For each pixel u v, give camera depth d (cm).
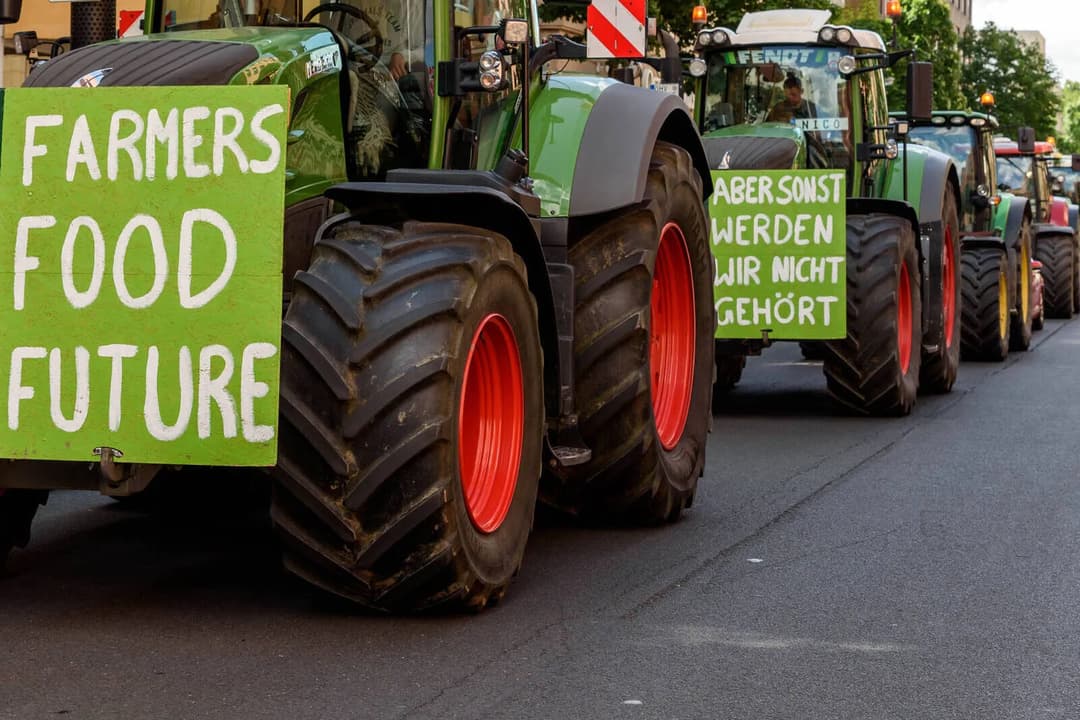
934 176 3316
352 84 1539
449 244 1341
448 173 1413
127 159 1262
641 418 1733
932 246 3262
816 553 1681
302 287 1300
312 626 1332
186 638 1290
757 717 1114
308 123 1461
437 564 1304
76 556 1617
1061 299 6025
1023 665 1256
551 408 1590
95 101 1271
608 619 1384
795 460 2377
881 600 1470
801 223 2800
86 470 1291
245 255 1251
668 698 1152
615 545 1717
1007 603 1463
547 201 1677
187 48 1416
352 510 1278
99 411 1263
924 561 1644
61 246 1267
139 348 1258
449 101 1595
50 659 1223
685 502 1869
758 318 2822
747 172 2806
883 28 10144
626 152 1700
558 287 1648
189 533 1750
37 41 1689
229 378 1252
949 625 1380
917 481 2175
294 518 1295
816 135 3278
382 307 1287
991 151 4719
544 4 1888
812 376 3772
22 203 1271
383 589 1320
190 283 1254
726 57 3325
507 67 1667
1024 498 2034
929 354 3269
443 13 1586
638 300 1725
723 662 1251
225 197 1252
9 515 1461
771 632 1348
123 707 1104
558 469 1598
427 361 1277
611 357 1720
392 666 1218
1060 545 1733
